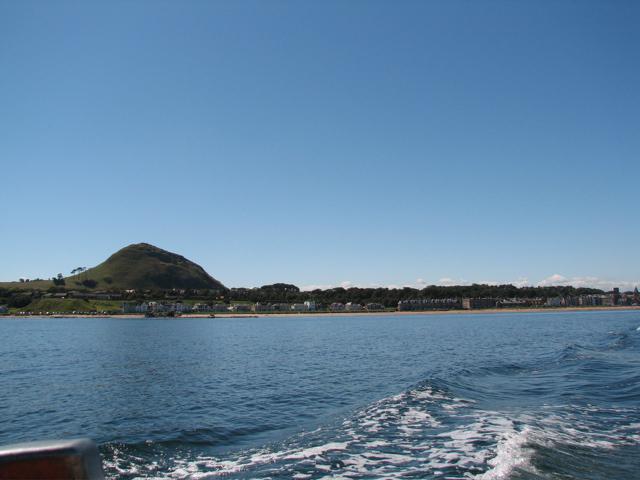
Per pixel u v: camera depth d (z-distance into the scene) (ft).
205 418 71.72
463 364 129.90
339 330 399.03
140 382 112.88
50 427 69.41
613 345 164.96
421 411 66.64
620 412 62.39
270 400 86.89
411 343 229.66
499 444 47.52
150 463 47.83
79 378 121.90
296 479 40.81
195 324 588.50
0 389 105.19
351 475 41.42
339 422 64.23
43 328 485.97
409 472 41.47
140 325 562.66
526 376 100.68
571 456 43.52
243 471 43.73
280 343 249.75
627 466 40.70
